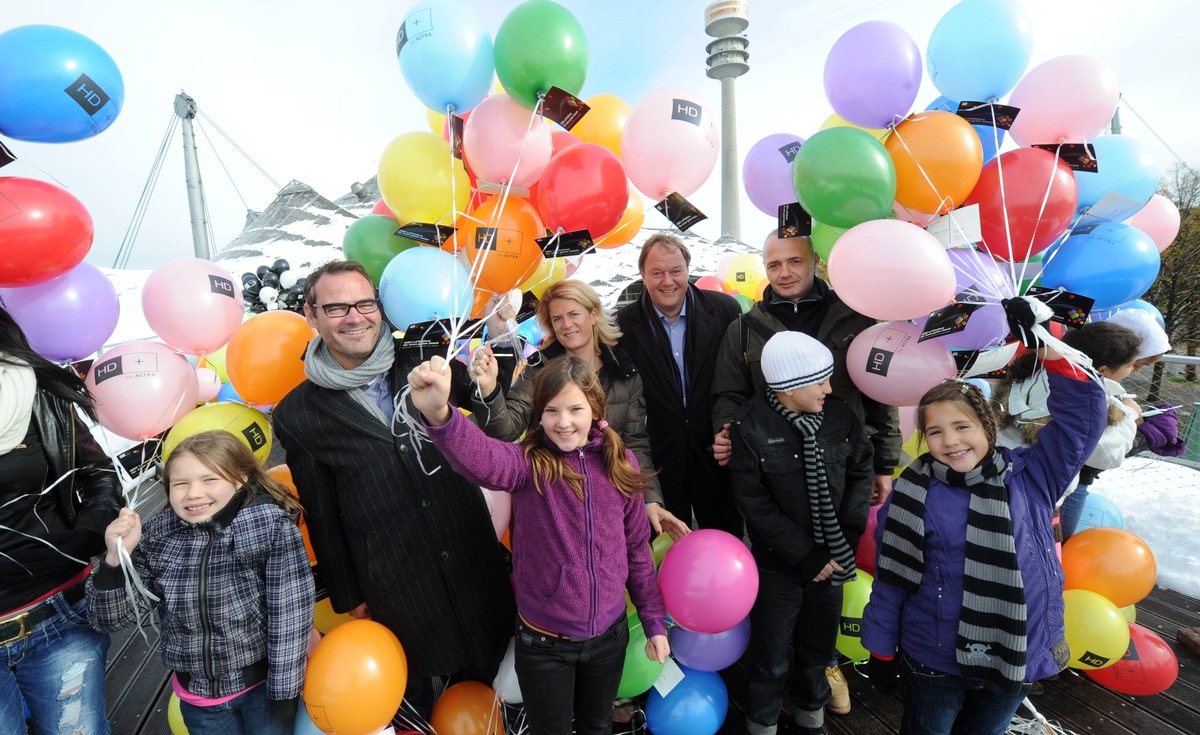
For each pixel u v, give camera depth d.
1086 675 2.28
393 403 1.61
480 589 1.72
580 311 1.93
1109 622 1.97
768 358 1.76
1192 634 2.45
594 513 1.54
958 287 1.77
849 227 1.80
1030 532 1.51
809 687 1.95
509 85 1.73
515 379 1.94
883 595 1.63
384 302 1.72
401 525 1.60
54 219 1.42
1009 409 1.90
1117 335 2.09
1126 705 2.14
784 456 1.78
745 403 1.91
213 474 1.46
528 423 1.86
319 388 1.59
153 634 2.80
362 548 1.62
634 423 2.04
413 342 1.65
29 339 1.60
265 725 1.59
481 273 1.83
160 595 1.49
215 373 3.02
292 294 7.41
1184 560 3.05
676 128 1.81
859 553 2.28
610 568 1.55
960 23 1.80
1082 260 1.96
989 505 1.49
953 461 1.54
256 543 1.49
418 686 1.92
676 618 1.77
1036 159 1.74
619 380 2.03
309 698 1.54
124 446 2.50
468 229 1.84
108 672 2.56
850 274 1.66
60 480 1.45
